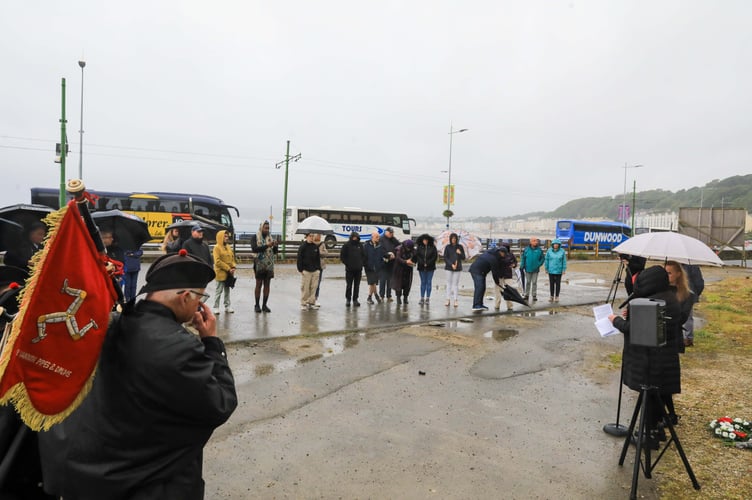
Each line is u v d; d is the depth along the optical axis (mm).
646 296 4320
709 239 26328
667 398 4695
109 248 8258
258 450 4215
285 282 15500
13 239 4703
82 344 1638
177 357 1782
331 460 4074
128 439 1766
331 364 6754
